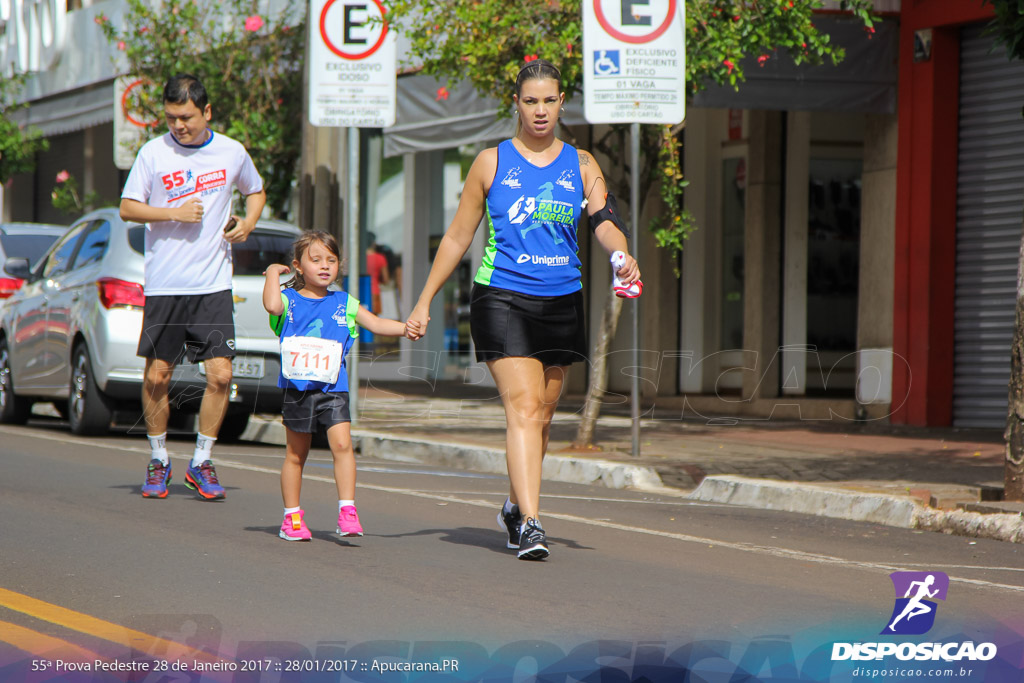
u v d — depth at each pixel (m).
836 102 41.91
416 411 29.84
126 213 24.17
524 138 19.53
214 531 20.77
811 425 39.25
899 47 42.41
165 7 54.06
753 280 48.34
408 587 17.03
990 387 40.84
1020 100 39.91
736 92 40.75
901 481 27.78
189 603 15.88
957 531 23.02
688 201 51.12
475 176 19.55
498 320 19.39
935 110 41.44
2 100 75.81
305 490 25.81
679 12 30.78
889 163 43.06
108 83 72.69
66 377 34.88
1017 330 24.34
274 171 53.19
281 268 20.69
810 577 18.59
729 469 30.05
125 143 53.53
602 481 30.02
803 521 24.34
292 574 17.66
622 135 36.00
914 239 41.94
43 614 15.24
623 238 19.39
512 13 32.69
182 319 24.33
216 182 24.61
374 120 38.25
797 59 35.34
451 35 34.62
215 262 24.50
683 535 22.19
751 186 48.59
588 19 30.64
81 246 36.00
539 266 19.34
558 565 18.88
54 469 27.19
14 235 44.88
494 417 26.89
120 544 19.38
